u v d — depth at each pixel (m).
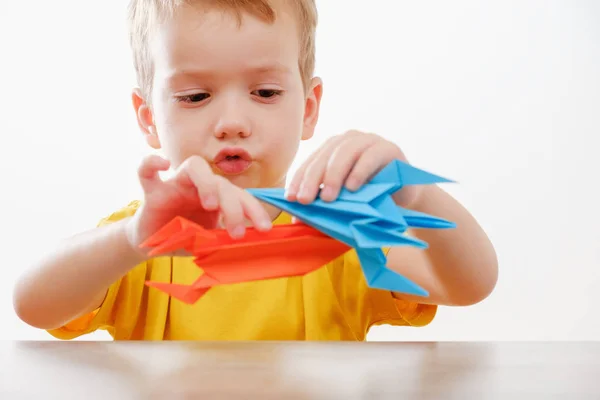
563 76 1.84
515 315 1.81
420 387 0.35
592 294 1.80
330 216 0.45
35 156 1.77
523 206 1.83
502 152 1.84
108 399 0.33
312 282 0.98
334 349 0.48
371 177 0.50
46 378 0.38
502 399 0.32
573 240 1.82
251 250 0.45
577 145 1.83
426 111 1.86
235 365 0.41
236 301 0.97
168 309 0.98
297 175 0.48
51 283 0.77
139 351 0.47
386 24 1.87
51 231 1.75
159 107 0.89
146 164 0.56
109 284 0.76
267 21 0.86
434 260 0.80
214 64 0.84
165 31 0.86
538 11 1.84
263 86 0.86
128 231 0.68
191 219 0.58
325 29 1.87
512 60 1.84
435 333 1.81
